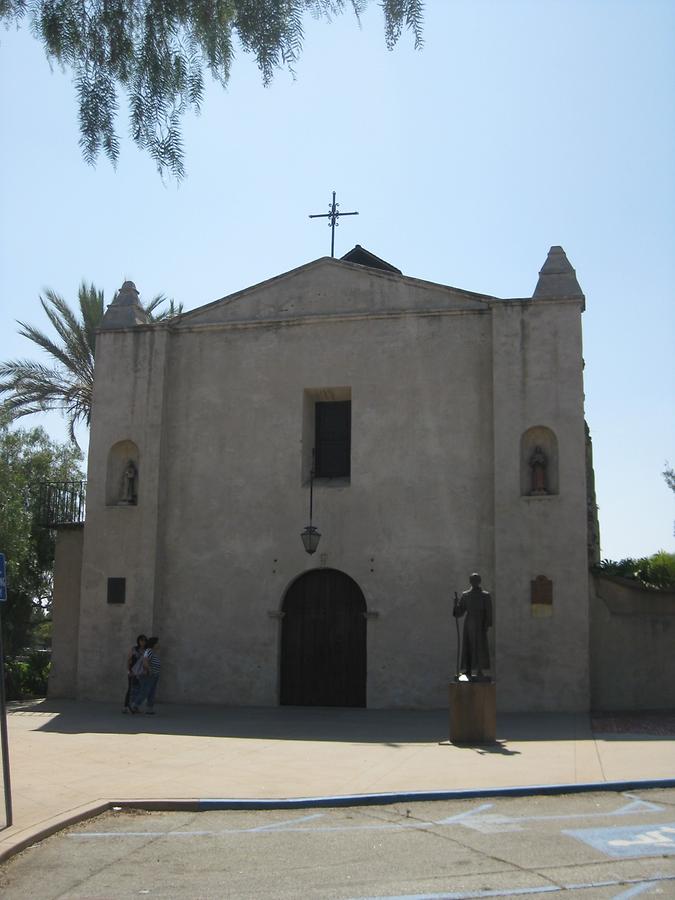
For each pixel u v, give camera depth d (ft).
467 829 27.55
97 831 28.17
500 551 61.36
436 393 65.87
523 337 64.18
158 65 31.37
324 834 27.37
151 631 66.13
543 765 37.73
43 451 101.76
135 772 37.11
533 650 59.67
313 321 68.95
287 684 65.31
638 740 45.39
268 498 67.26
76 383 106.52
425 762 39.04
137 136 31.37
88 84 31.32
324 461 69.41
